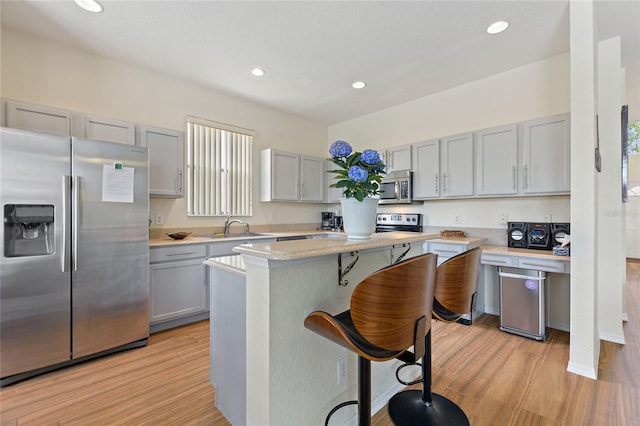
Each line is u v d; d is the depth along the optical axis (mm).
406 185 3668
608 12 2248
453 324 2938
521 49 2754
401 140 4141
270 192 4043
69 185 2102
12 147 1895
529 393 1809
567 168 2580
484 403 1718
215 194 3736
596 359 2094
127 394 1812
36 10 2215
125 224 2373
